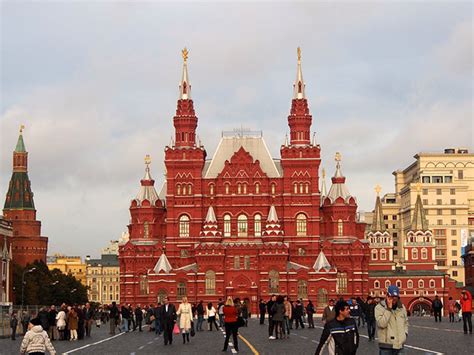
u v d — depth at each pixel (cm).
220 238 19650
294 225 19950
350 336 3047
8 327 9931
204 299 19288
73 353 6006
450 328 9438
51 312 8369
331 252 19850
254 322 13838
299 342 6969
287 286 19312
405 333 3247
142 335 9356
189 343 7225
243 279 19375
